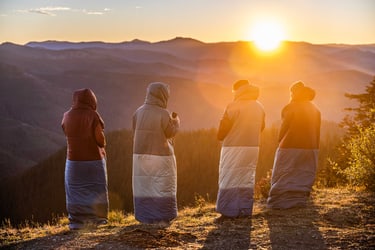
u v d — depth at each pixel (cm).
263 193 1025
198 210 923
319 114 826
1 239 759
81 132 775
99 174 792
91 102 787
